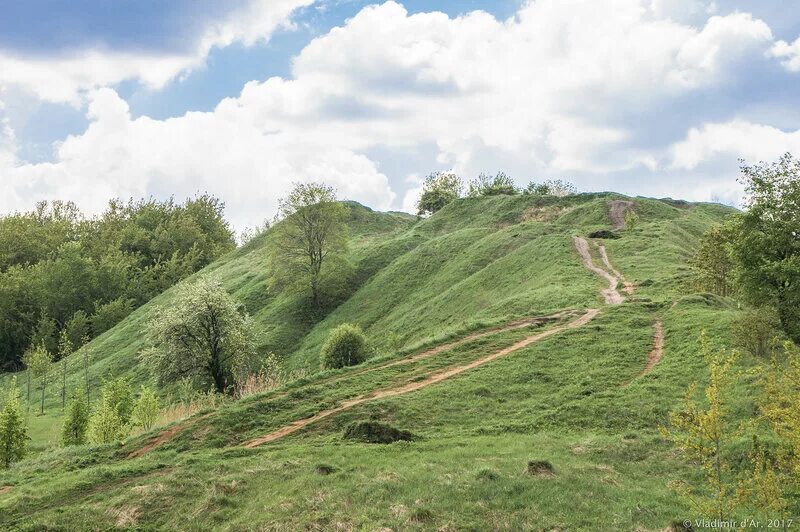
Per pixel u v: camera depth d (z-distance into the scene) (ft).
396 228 472.85
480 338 135.33
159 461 83.66
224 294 210.38
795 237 124.57
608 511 58.18
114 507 68.85
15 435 135.74
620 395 95.04
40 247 536.83
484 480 65.67
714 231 171.01
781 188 126.21
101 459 91.09
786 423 50.90
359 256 338.54
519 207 358.23
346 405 102.78
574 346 121.29
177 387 229.45
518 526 56.34
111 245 543.80
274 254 295.28
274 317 287.48
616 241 244.01
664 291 168.55
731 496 61.00
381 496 64.13
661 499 61.21
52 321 425.28
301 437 91.15
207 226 624.59
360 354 190.29
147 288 491.31
